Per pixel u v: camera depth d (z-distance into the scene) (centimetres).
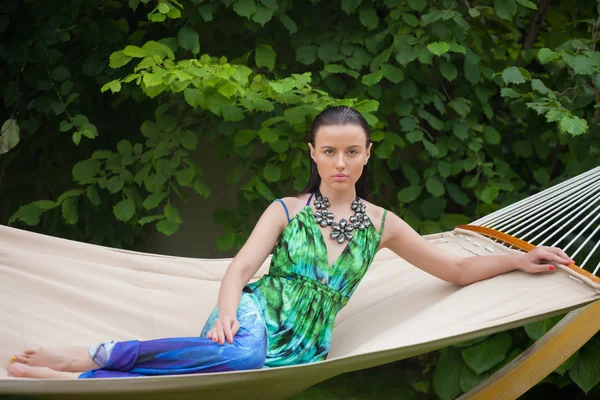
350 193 214
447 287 233
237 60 350
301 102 336
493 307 205
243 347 185
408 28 335
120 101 367
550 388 336
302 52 344
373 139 338
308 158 335
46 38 338
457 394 306
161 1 300
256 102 315
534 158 376
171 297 250
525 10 341
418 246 223
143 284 251
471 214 371
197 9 331
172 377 159
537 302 203
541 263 218
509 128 382
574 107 322
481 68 354
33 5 342
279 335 201
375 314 232
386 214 220
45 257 247
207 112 349
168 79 294
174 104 359
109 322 239
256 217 356
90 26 350
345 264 209
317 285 207
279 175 332
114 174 362
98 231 382
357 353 174
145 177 337
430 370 365
